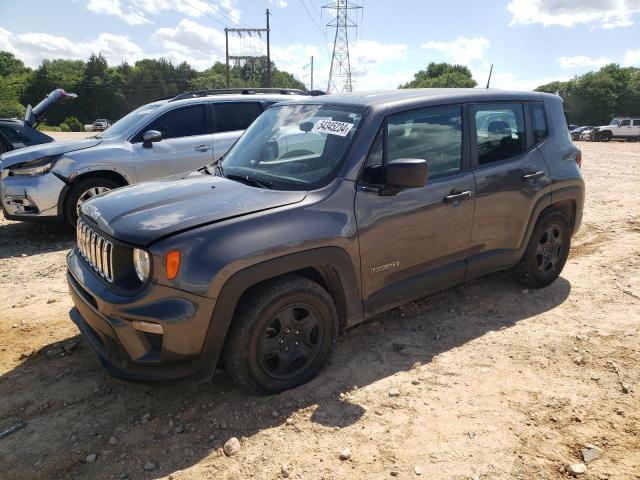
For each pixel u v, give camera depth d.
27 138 9.31
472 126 3.94
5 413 3.08
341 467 2.56
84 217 3.35
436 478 2.48
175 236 2.73
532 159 4.29
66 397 3.22
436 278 3.77
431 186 3.61
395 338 3.86
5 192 6.63
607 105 66.12
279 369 3.11
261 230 2.88
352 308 3.34
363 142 3.35
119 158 6.84
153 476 2.54
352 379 3.31
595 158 17.38
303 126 3.75
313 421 2.91
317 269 3.17
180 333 2.70
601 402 3.03
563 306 4.36
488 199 3.95
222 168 3.90
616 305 4.34
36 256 6.21
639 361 3.45
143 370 2.79
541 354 3.58
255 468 2.57
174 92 104.50
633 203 8.34
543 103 4.55
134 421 2.97
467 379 3.30
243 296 2.93
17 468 2.62
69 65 127.06
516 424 2.85
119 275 2.86
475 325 4.05
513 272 4.65
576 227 4.85
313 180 3.29
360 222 3.26
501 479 2.46
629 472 2.49
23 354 3.73
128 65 104.75
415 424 2.87
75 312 3.51
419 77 120.06
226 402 3.09
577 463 2.55
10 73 119.94
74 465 2.64
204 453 2.69
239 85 82.31
